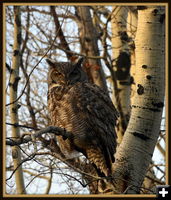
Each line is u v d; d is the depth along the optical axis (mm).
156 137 9344
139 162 9211
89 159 10977
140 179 9188
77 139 11055
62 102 11250
